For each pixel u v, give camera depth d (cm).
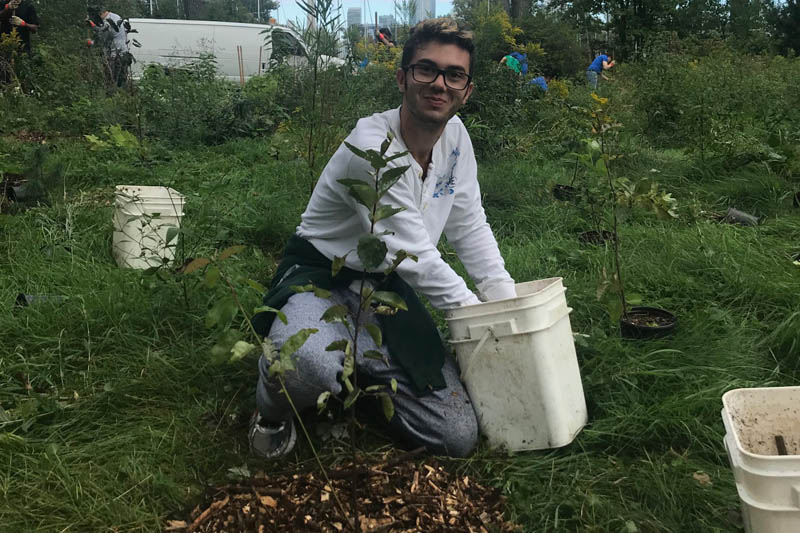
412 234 246
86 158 672
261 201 516
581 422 260
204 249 418
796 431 208
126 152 700
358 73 707
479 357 246
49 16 1717
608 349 299
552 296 248
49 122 852
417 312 256
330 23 518
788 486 170
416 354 249
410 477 229
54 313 329
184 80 938
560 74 2062
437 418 245
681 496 225
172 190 425
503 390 245
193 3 4266
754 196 564
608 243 441
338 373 228
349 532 201
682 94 872
